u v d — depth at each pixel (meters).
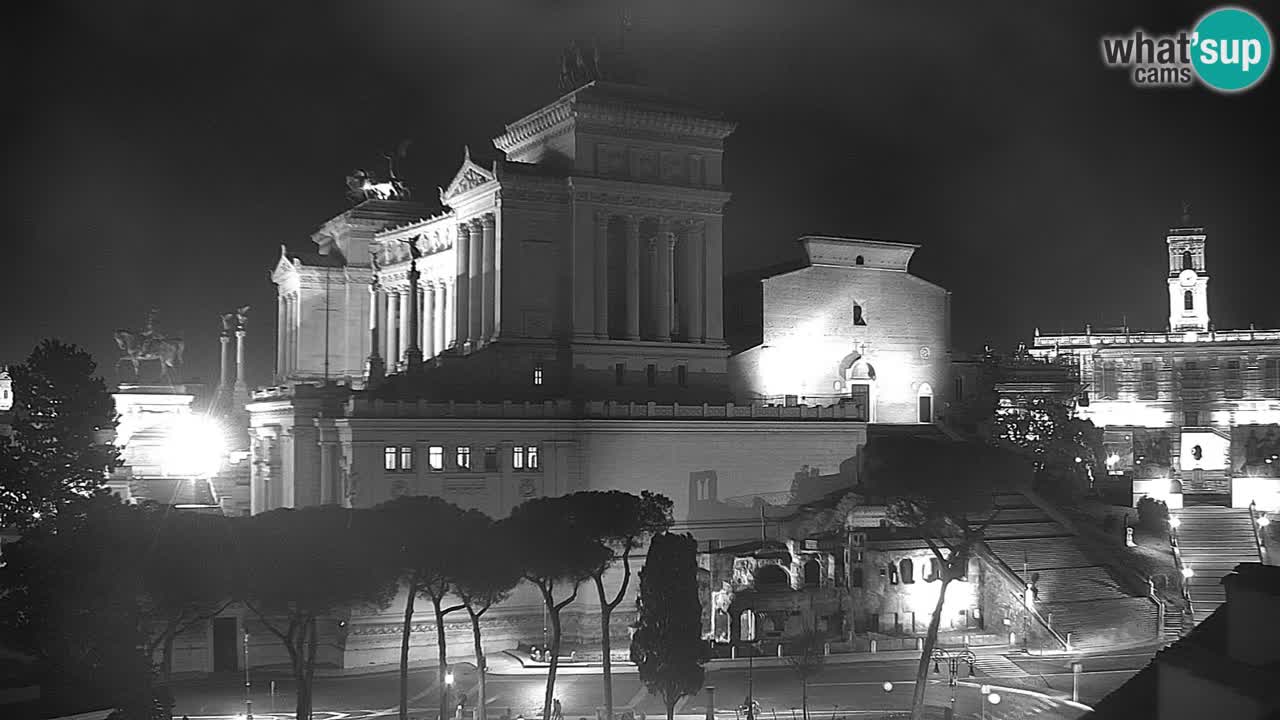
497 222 122.31
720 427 121.06
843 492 123.00
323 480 111.56
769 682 94.06
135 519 68.94
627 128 125.31
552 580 82.31
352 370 157.62
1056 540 118.75
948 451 110.12
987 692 83.81
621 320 127.69
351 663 100.75
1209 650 31.23
